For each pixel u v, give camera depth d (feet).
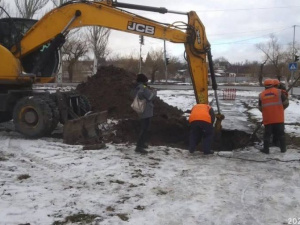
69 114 32.94
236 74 349.82
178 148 30.58
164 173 22.22
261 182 20.97
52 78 34.86
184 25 31.42
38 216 15.76
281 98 28.55
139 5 31.83
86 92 44.98
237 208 17.13
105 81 45.70
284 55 260.83
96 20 32.50
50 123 30.71
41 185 19.67
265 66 289.94
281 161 25.79
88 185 19.77
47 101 31.32
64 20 32.96
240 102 78.48
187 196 18.49
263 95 28.76
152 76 232.94
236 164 24.82
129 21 31.86
